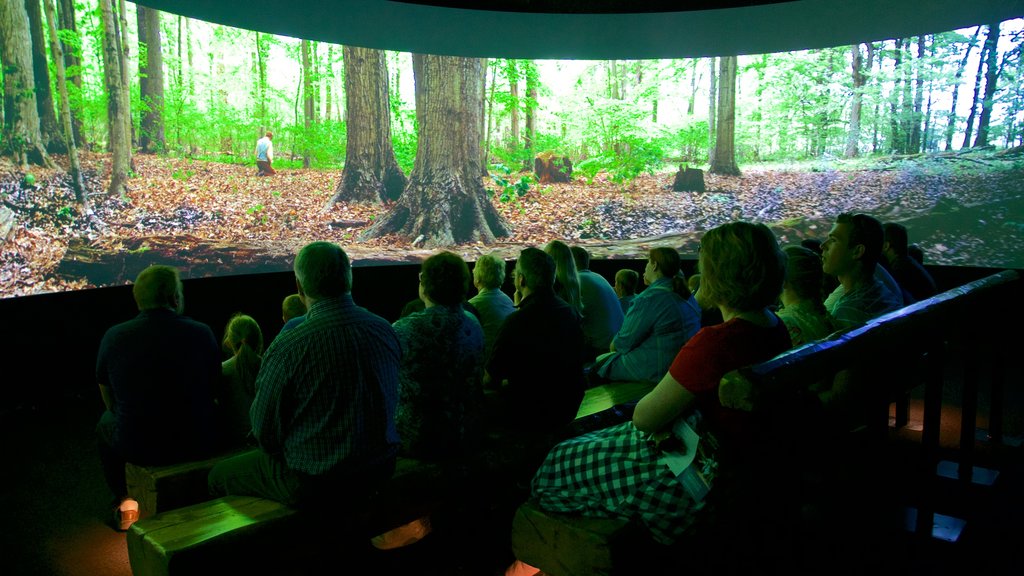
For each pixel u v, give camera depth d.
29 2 6.57
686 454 1.70
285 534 2.03
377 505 2.17
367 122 9.71
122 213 7.47
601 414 2.78
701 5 5.80
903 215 8.74
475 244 10.17
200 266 8.17
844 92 9.19
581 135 10.70
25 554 2.76
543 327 2.59
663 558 1.95
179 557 1.82
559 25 6.29
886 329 1.91
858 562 2.19
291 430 1.99
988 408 4.36
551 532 1.95
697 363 1.63
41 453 4.02
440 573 2.46
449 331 2.37
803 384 1.46
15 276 6.45
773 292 1.66
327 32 6.53
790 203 9.67
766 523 1.89
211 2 5.60
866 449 2.25
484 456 2.46
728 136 10.06
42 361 5.11
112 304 5.61
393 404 2.10
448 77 9.92
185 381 2.68
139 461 2.66
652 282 3.40
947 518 2.68
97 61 7.29
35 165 6.66
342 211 9.47
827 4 5.57
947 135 8.39
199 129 8.27
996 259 8.02
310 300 2.05
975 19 5.92
